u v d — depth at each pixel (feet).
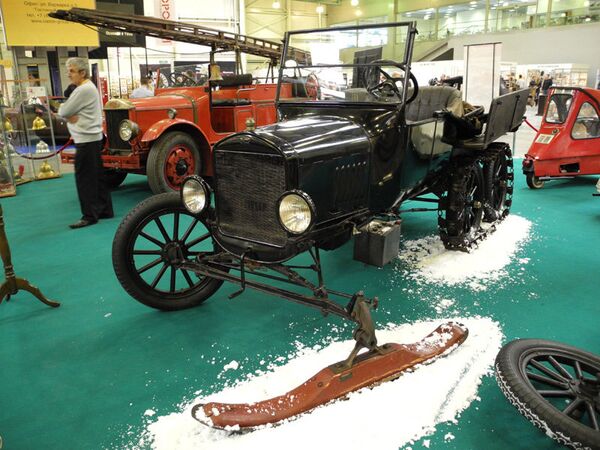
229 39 20.74
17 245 13.92
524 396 5.96
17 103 23.59
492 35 60.95
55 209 17.98
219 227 8.54
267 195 7.80
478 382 7.18
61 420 6.61
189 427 6.36
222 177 8.27
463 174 11.86
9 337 8.86
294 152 7.62
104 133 20.20
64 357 8.17
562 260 11.89
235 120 20.85
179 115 19.45
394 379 7.10
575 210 16.16
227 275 8.37
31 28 24.88
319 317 9.35
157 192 17.87
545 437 6.13
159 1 34.53
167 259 9.42
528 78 47.26
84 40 25.95
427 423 6.34
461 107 12.47
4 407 6.90
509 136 34.09
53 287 11.03
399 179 9.89
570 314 9.22
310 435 6.10
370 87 10.04
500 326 8.79
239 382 7.31
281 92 10.85
